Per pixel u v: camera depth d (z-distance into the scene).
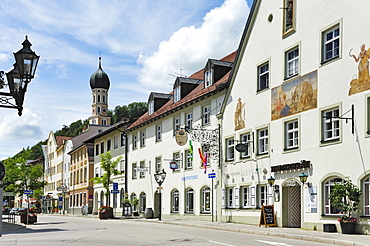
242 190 30.62
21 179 63.53
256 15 30.12
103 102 133.62
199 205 36.03
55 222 39.06
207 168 35.09
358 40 21.61
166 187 41.81
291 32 26.50
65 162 85.94
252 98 29.84
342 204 20.86
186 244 16.41
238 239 18.67
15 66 9.95
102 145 62.00
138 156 48.69
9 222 39.16
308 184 24.09
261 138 28.88
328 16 23.73
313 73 24.42
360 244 16.22
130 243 16.97
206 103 35.75
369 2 21.16
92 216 56.53
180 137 36.62
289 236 20.42
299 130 25.12
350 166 21.47
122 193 52.84
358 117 21.25
